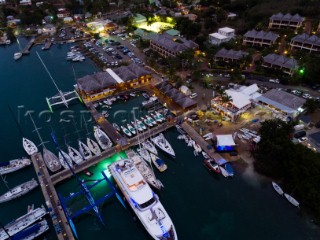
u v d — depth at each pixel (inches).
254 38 6323.8
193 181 3344.0
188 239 2733.8
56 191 3280.0
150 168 3503.9
